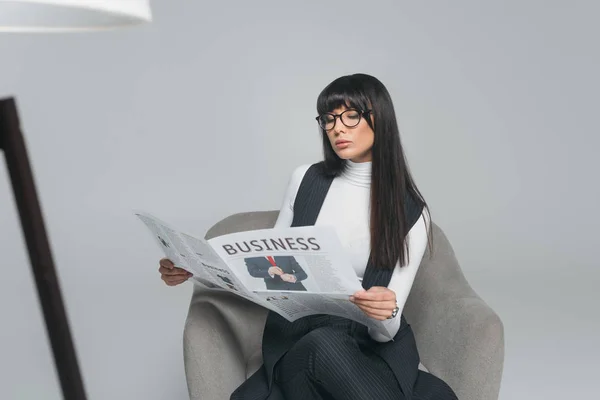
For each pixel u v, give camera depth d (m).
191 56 4.48
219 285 1.89
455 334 1.96
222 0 4.45
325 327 1.82
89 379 3.05
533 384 2.92
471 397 1.89
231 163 4.50
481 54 4.40
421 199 1.96
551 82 4.38
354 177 2.00
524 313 3.61
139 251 4.32
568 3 4.34
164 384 3.00
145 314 3.71
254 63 4.48
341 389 1.74
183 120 4.50
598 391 2.86
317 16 4.45
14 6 1.03
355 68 4.47
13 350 3.27
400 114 4.44
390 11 4.42
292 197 2.12
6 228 4.32
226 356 1.98
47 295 0.86
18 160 0.84
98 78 4.49
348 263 1.59
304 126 4.48
